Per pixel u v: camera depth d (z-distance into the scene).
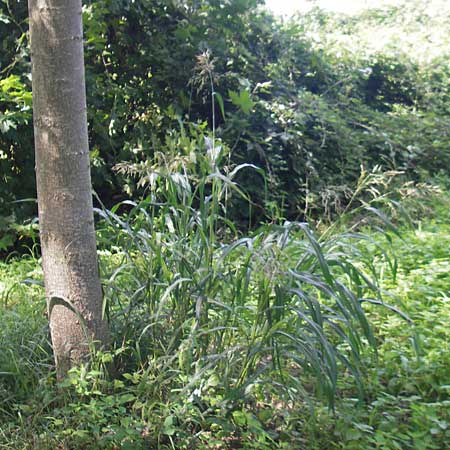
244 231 7.61
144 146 7.26
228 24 8.04
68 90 3.35
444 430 3.36
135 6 7.42
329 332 4.20
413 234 6.39
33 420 3.34
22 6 6.72
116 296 3.84
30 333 4.05
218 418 3.26
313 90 9.36
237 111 7.56
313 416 3.29
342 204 8.00
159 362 3.42
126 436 3.10
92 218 3.54
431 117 9.66
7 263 6.42
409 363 3.95
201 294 3.24
